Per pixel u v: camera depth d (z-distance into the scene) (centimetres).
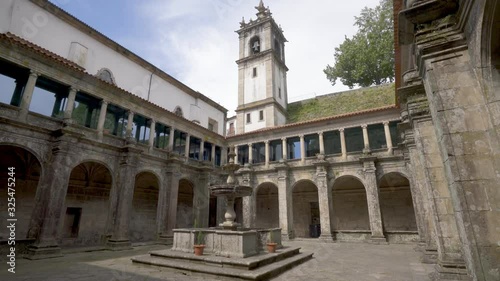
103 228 1970
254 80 3312
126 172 1708
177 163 2114
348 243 1898
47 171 1388
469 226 455
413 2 606
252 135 2669
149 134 2034
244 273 803
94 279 818
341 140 2241
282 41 3809
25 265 1068
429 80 547
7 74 1356
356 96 3053
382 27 3114
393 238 1858
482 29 459
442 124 514
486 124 480
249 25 3603
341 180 2477
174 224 1995
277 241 1221
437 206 775
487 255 434
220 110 3291
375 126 2212
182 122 2334
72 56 1803
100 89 1714
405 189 2300
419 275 834
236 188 1177
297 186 2717
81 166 1872
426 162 814
